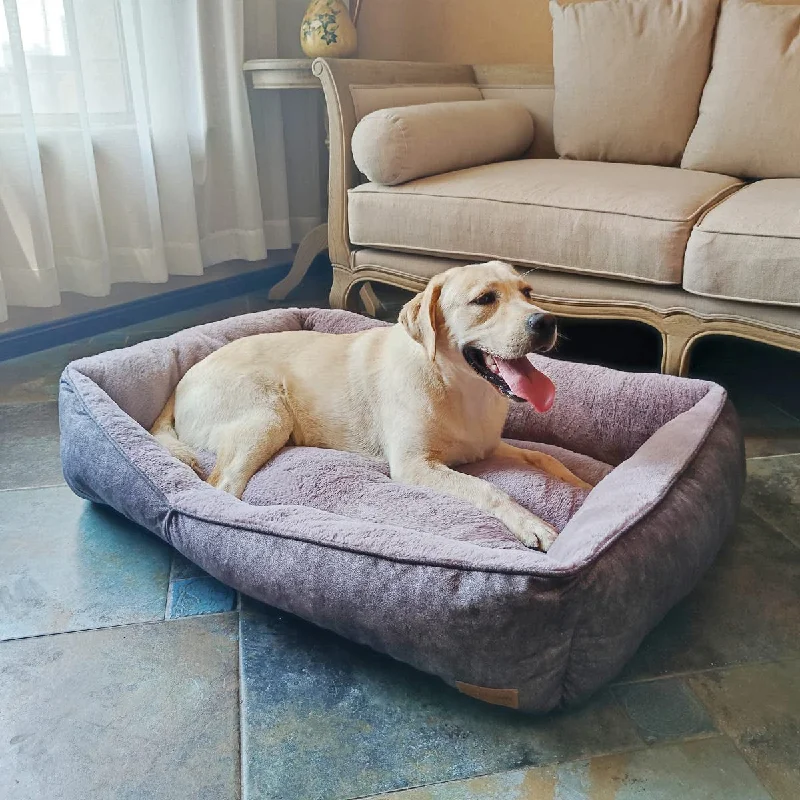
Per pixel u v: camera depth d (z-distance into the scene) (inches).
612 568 45.8
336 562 49.2
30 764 43.9
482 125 107.7
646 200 83.5
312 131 146.9
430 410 66.1
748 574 59.8
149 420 77.5
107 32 107.7
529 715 46.7
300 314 94.3
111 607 56.9
